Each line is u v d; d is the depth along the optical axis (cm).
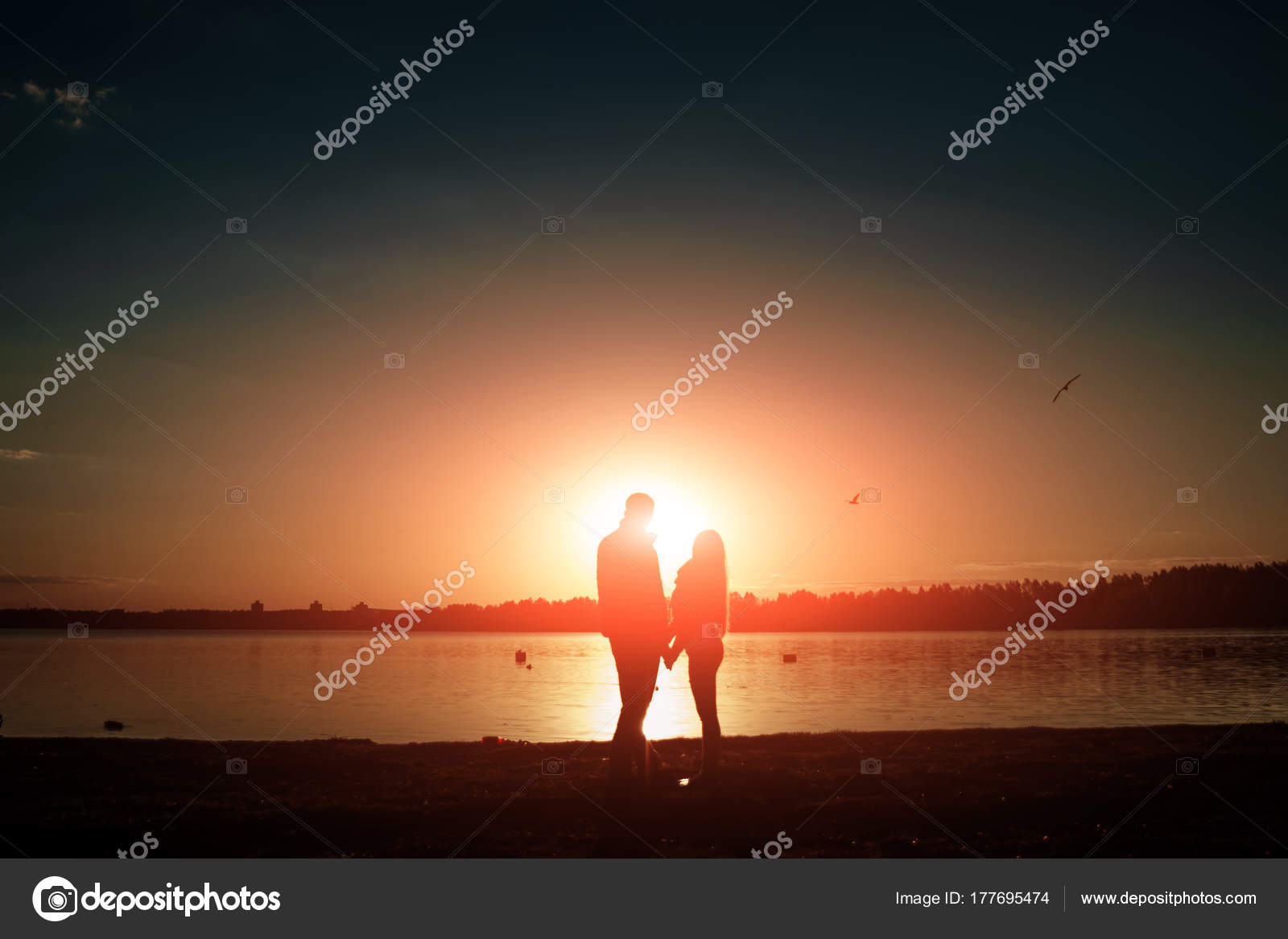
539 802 907
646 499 923
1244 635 11062
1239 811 864
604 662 6750
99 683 4150
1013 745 1330
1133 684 3819
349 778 1070
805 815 851
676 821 836
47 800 934
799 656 6938
